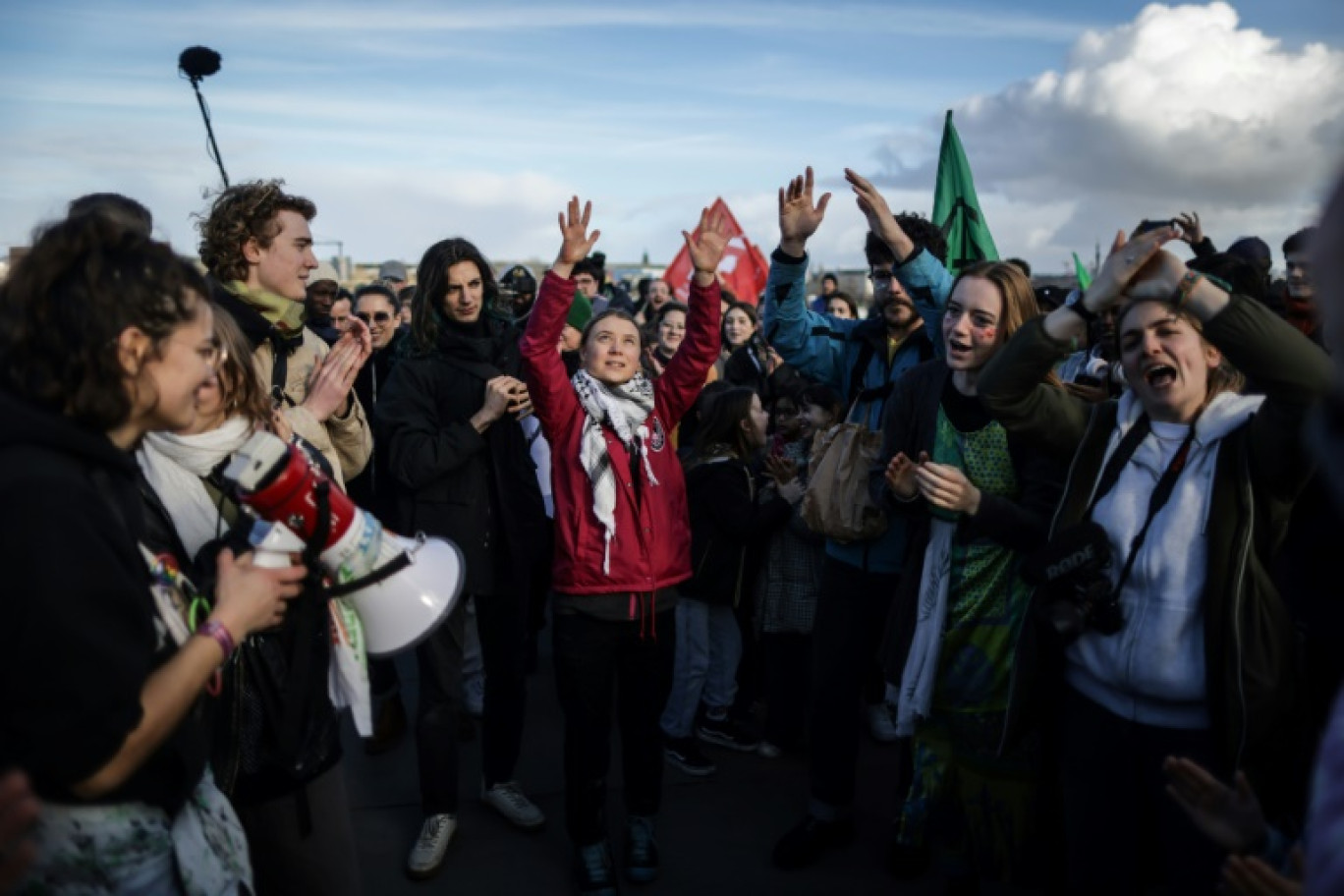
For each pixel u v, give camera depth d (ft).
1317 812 2.71
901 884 11.53
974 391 9.93
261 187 10.09
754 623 15.26
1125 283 7.43
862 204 12.26
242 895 5.90
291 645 6.68
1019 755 9.29
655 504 11.19
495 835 12.74
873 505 11.30
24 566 4.50
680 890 11.46
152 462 6.72
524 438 12.57
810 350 13.69
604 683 11.16
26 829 4.04
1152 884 8.43
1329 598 7.28
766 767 14.67
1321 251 2.62
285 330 10.25
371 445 12.19
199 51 10.52
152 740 5.02
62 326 4.88
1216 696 7.27
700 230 11.44
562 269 10.75
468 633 15.83
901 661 10.16
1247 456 7.36
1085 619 7.63
